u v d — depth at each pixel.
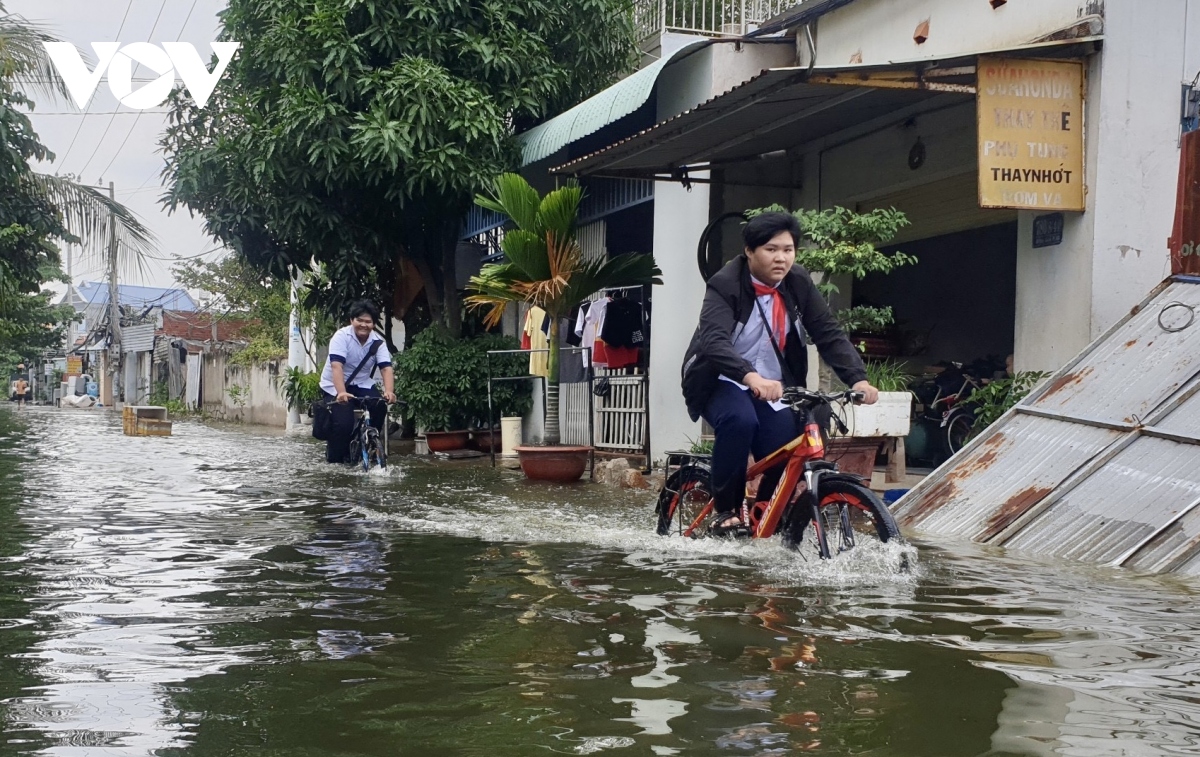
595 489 9.36
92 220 16.36
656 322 11.91
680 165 10.79
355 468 11.24
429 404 14.16
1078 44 7.51
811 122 10.05
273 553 5.42
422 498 8.38
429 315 17.00
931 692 2.85
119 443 16.48
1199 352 6.15
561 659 3.23
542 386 14.23
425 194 14.32
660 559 5.15
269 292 24.86
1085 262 7.62
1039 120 7.53
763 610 3.91
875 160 10.03
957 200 9.37
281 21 13.30
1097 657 3.22
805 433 4.96
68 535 6.09
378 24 13.39
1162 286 6.98
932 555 5.25
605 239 13.89
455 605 4.06
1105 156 7.54
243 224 14.66
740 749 2.43
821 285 8.74
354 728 2.61
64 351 61.84
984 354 11.53
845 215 9.09
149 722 2.66
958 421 9.70
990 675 3.01
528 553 5.38
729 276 5.13
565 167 10.90
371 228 14.89
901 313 12.15
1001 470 6.30
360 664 3.20
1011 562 5.02
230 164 14.16
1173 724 2.59
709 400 5.25
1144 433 5.80
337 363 10.85
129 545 5.69
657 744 2.46
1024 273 8.25
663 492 6.04
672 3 14.62
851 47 10.46
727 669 3.10
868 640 3.43
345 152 13.27
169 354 39.41
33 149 15.04
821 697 2.82
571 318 12.92
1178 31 7.72
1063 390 6.71
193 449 14.88
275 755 2.42
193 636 3.58
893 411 8.36
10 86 14.62
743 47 11.11
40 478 9.97
